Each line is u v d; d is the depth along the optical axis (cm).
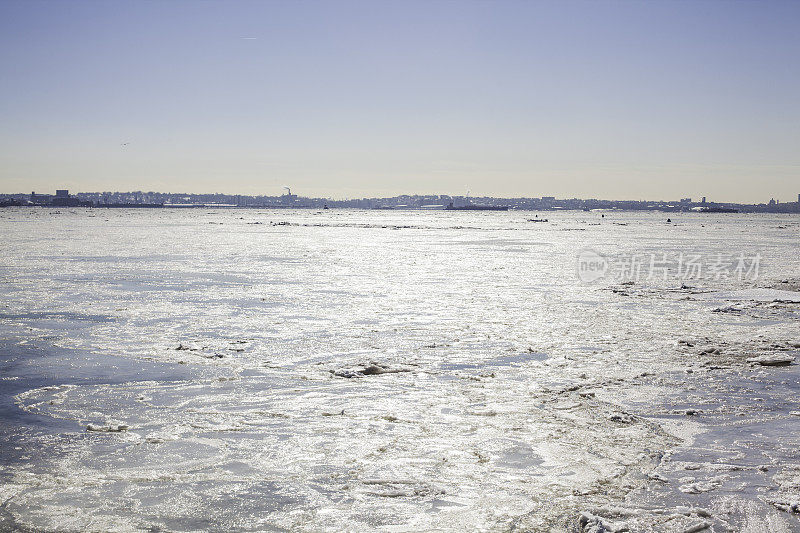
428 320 1709
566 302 2064
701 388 1066
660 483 691
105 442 813
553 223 12862
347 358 1274
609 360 1268
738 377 1140
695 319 1764
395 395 1020
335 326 1612
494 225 11094
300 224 10438
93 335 1473
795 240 6406
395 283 2523
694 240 6284
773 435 838
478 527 593
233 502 648
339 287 2378
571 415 921
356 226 9688
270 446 799
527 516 614
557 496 659
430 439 823
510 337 1491
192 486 686
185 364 1213
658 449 789
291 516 618
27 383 1079
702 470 725
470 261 3619
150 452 780
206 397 1006
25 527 598
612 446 799
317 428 865
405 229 8662
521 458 759
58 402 977
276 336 1483
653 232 8381
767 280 2820
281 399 998
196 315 1748
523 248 4853
